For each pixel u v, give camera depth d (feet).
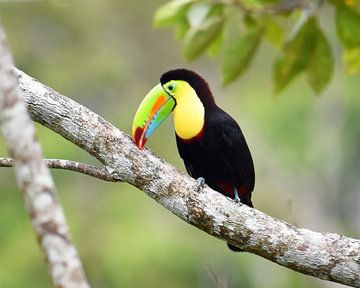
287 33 27.12
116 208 60.23
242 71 26.30
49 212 14.94
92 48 73.26
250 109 66.85
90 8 74.23
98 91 70.64
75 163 21.04
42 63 71.72
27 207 15.03
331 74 25.72
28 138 15.16
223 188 26.61
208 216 21.15
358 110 65.21
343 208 66.23
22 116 15.21
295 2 26.30
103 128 21.11
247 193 26.61
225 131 25.32
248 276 57.72
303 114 65.46
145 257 56.70
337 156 65.82
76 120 20.97
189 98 25.12
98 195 61.77
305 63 25.77
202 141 25.40
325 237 21.11
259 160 65.41
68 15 73.46
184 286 57.00
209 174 26.22
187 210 21.16
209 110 25.53
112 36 74.23
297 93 65.31
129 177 21.13
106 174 21.06
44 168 15.14
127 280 56.75
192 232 59.00
